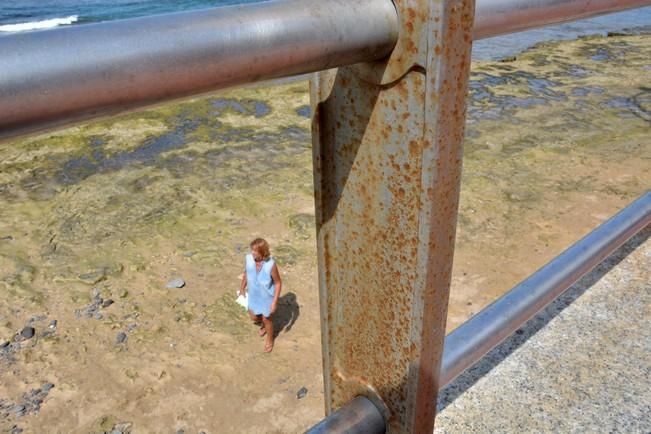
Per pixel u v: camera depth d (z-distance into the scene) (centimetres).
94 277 955
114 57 41
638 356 167
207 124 1527
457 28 55
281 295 927
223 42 46
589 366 164
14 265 978
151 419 721
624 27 2756
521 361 166
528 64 2100
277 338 845
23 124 39
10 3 3794
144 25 43
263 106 1652
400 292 71
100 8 3547
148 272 969
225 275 963
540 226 1081
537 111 1630
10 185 1223
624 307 184
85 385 767
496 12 71
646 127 1507
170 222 1091
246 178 1239
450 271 69
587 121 1554
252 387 765
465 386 159
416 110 60
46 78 38
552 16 79
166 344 833
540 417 150
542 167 1294
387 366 77
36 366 795
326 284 81
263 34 48
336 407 87
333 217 76
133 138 1441
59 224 1089
